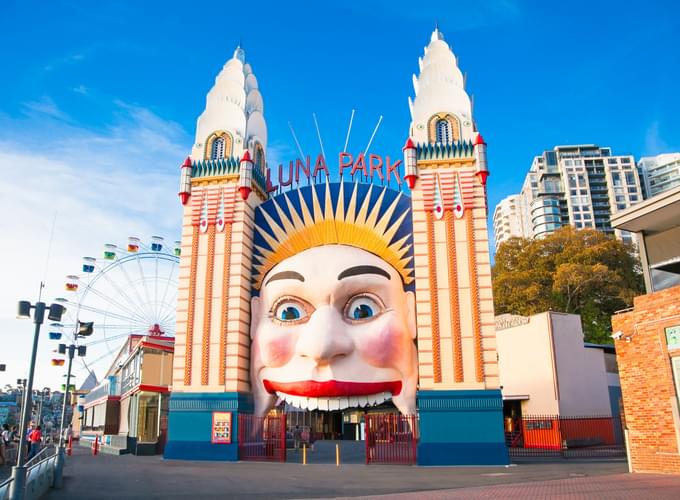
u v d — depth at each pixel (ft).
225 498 55.06
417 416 94.07
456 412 90.43
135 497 55.42
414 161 101.50
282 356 99.35
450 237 97.45
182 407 99.81
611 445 124.98
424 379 92.43
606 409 132.16
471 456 88.43
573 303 192.34
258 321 104.73
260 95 124.67
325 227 106.42
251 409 102.17
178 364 101.65
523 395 134.21
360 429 175.73
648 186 547.08
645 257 76.95
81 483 66.74
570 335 132.87
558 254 198.29
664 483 57.98
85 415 223.71
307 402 97.66
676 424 65.77
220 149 111.96
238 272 103.40
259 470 81.97
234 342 100.42
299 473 77.92
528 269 199.11
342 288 99.04
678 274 75.15
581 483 61.82
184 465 90.07
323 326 95.96
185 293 104.42
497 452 88.22
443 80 106.22
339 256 101.45
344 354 96.37
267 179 121.29
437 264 96.53
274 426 100.89
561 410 125.18
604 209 511.81
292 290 100.94
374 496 55.67
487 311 93.56
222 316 102.06
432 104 104.88
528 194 565.53
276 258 106.83
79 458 112.27
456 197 99.09
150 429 127.34
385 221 104.83
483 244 96.43
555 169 532.32
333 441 164.66
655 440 68.23
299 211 108.47
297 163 116.98
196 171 110.42
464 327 93.40
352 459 103.45
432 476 73.56
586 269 181.06
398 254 102.83
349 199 107.55
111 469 83.61
